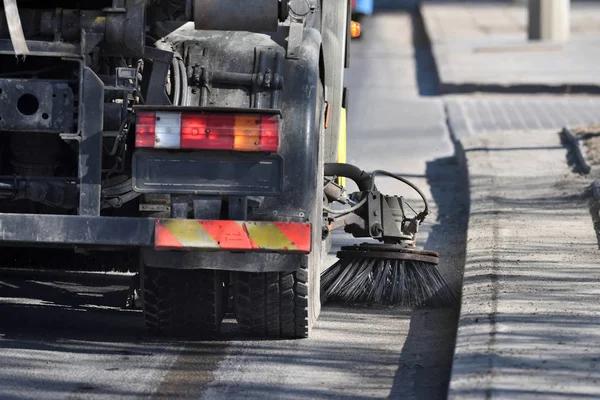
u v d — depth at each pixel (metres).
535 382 12.80
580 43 73.62
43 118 14.74
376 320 18.06
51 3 15.58
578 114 49.00
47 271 21.58
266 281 16.02
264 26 15.03
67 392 13.82
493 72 59.62
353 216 19.48
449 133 44.00
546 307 16.23
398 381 14.42
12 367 14.95
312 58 15.72
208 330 16.59
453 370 13.41
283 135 15.28
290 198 15.14
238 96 15.70
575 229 22.91
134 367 15.09
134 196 15.76
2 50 14.77
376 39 77.88
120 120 14.97
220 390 14.01
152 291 16.27
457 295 19.48
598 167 31.16
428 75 61.78
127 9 14.97
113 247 15.49
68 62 15.73
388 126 45.53
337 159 20.09
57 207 15.97
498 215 24.66
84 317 18.33
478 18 93.31
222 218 14.65
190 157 14.36
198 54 15.94
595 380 12.88
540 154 34.50
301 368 15.06
